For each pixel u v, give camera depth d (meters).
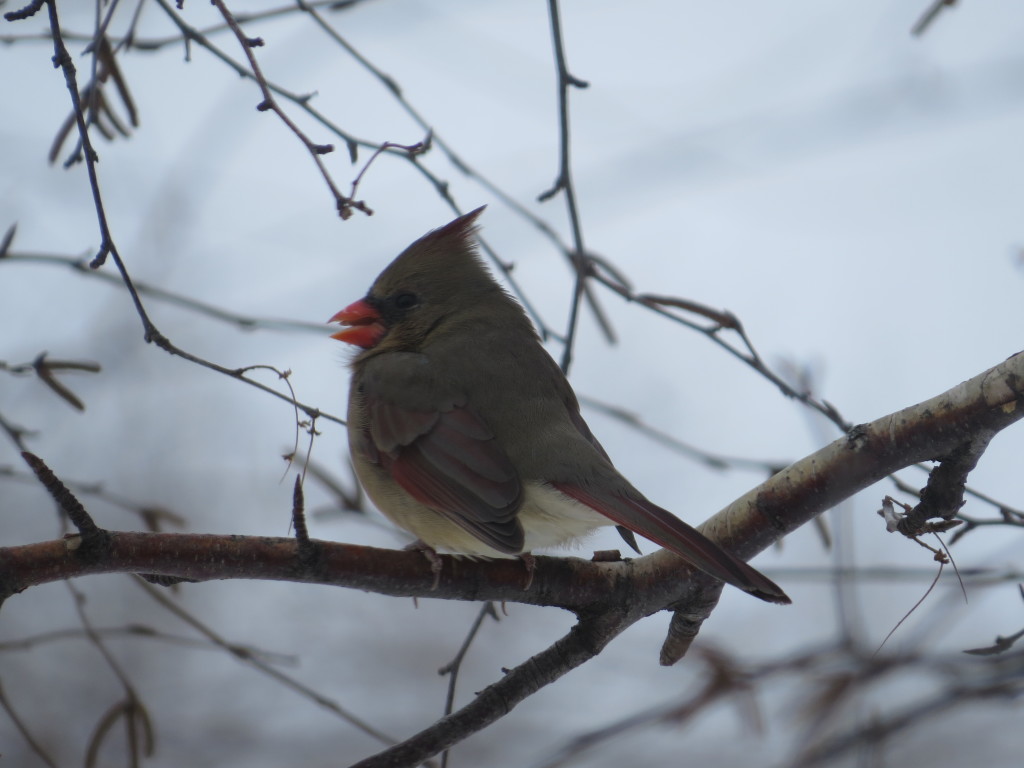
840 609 8.03
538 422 7.60
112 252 5.70
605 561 7.00
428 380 7.85
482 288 8.63
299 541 6.28
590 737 7.89
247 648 7.79
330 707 7.68
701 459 8.56
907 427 6.53
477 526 6.97
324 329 8.74
